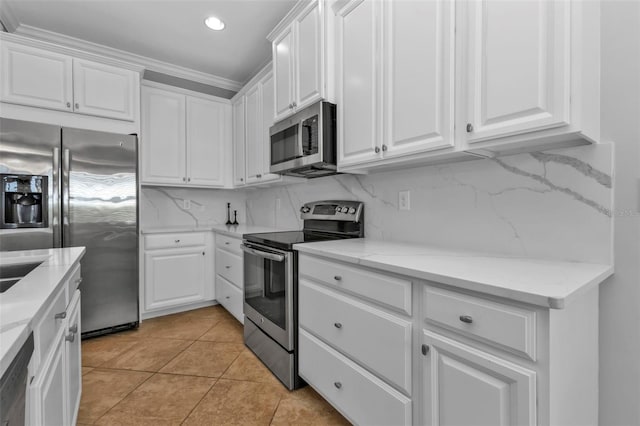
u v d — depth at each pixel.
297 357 1.80
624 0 1.05
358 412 1.34
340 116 1.82
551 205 1.23
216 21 2.46
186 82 3.41
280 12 2.35
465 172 1.52
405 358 1.12
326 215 2.35
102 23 2.48
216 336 2.56
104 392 1.77
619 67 1.07
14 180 2.16
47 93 2.36
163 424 1.52
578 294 0.81
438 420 1.02
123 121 2.69
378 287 1.23
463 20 1.19
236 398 1.73
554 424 0.79
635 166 1.04
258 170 2.92
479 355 0.89
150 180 3.05
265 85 2.77
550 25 0.96
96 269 2.48
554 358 0.78
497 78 1.09
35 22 2.45
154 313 2.99
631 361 1.05
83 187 2.41
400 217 1.86
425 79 1.33
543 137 1.01
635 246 1.04
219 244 3.16
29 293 0.87
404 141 1.43
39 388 0.79
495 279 0.90
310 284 1.67
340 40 1.81
